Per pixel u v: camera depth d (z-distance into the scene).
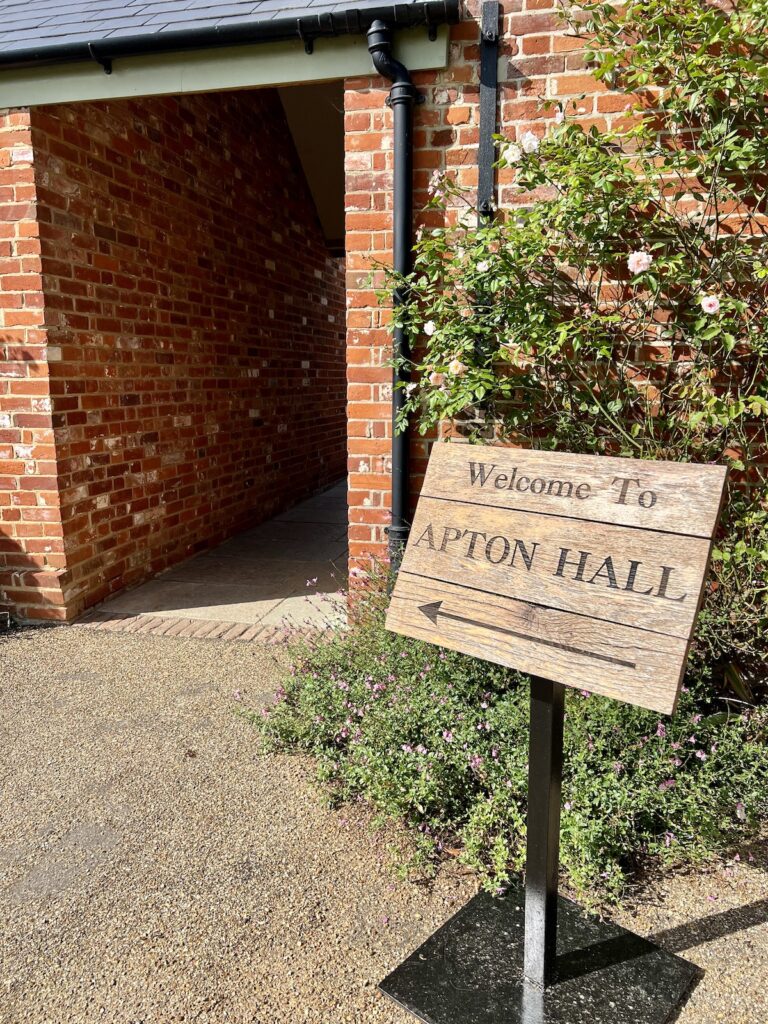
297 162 7.59
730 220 3.08
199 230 5.54
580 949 1.87
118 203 4.50
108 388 4.47
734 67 2.84
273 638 3.98
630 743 2.40
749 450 3.10
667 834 2.18
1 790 2.63
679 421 3.15
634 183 2.94
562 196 3.00
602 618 1.50
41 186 3.82
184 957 1.89
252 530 6.60
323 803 2.52
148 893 2.12
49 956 1.90
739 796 2.34
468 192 3.29
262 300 6.82
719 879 2.17
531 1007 1.71
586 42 3.15
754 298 3.07
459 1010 1.70
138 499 4.87
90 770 2.75
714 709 2.93
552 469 1.67
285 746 2.88
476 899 2.06
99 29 3.67
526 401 3.33
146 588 4.86
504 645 1.63
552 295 3.23
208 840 2.35
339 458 9.51
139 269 4.75
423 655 2.90
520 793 2.29
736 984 1.79
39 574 4.16
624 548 1.51
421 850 2.21
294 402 7.77
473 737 2.45
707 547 1.41
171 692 3.37
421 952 1.88
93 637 4.02
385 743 2.47
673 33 2.86
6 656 3.78
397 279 3.29
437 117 3.36
